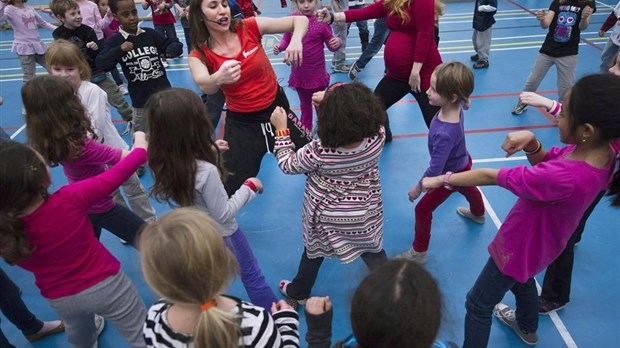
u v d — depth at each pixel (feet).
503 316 9.26
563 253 8.72
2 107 21.65
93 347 8.64
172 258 4.24
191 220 4.48
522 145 7.05
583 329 9.16
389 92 13.70
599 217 12.21
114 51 14.28
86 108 9.15
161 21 24.72
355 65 22.41
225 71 8.37
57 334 9.68
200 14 9.55
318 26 14.57
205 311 4.27
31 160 5.84
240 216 13.17
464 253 11.35
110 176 6.69
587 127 5.27
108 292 6.79
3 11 19.70
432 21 12.00
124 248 12.14
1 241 5.74
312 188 8.21
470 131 17.01
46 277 6.46
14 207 5.76
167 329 4.59
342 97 7.19
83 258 6.52
